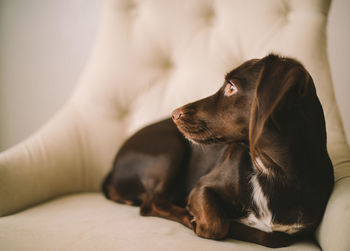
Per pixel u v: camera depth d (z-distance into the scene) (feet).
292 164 3.19
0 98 7.67
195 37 5.46
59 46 7.47
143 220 3.82
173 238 3.19
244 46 5.15
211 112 3.81
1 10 7.43
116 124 5.60
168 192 4.45
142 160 4.65
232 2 5.28
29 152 4.55
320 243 3.18
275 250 3.15
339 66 6.50
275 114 3.01
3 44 7.53
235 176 3.76
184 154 4.67
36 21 7.45
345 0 6.30
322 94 4.46
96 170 5.39
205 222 3.46
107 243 3.00
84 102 5.45
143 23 5.67
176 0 5.56
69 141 5.12
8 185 4.01
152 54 5.63
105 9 5.82
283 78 2.86
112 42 5.61
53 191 4.72
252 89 3.55
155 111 5.52
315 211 3.23
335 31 6.43
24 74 7.61
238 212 3.79
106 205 4.47
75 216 3.80
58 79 7.57
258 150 3.31
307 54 4.67
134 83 5.58
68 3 7.30
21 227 3.38
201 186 3.96
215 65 5.24
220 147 4.47
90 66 5.68
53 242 3.01
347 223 2.70
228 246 3.10
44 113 7.68
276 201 3.41
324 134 3.32
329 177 3.32
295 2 4.99
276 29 4.99
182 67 5.51
